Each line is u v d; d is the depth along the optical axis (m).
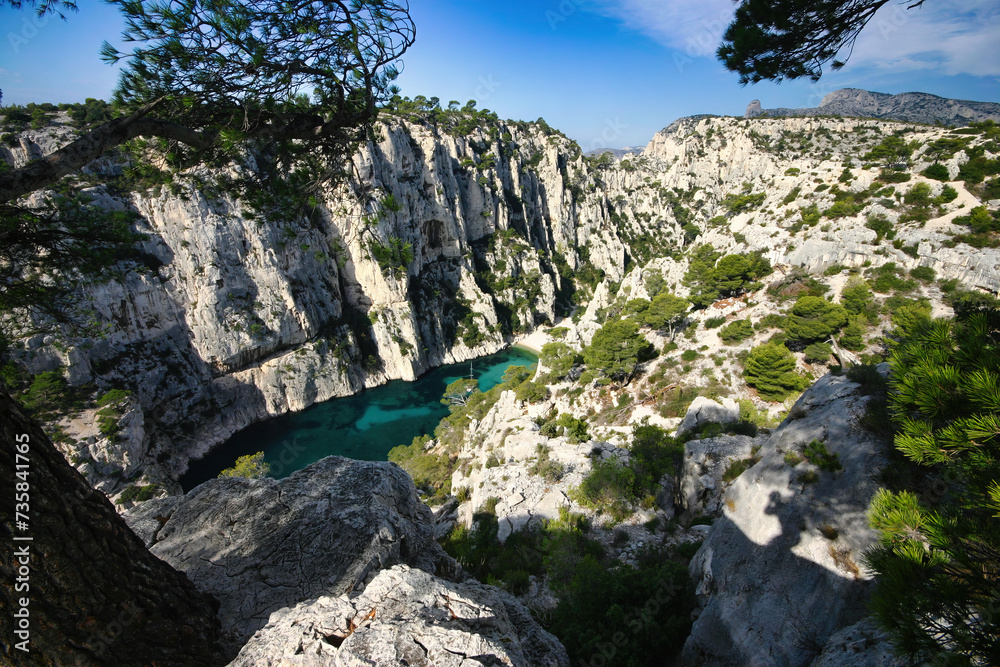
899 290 57.97
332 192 10.30
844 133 181.75
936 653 5.43
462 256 138.75
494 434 51.62
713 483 26.56
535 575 24.58
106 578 5.82
